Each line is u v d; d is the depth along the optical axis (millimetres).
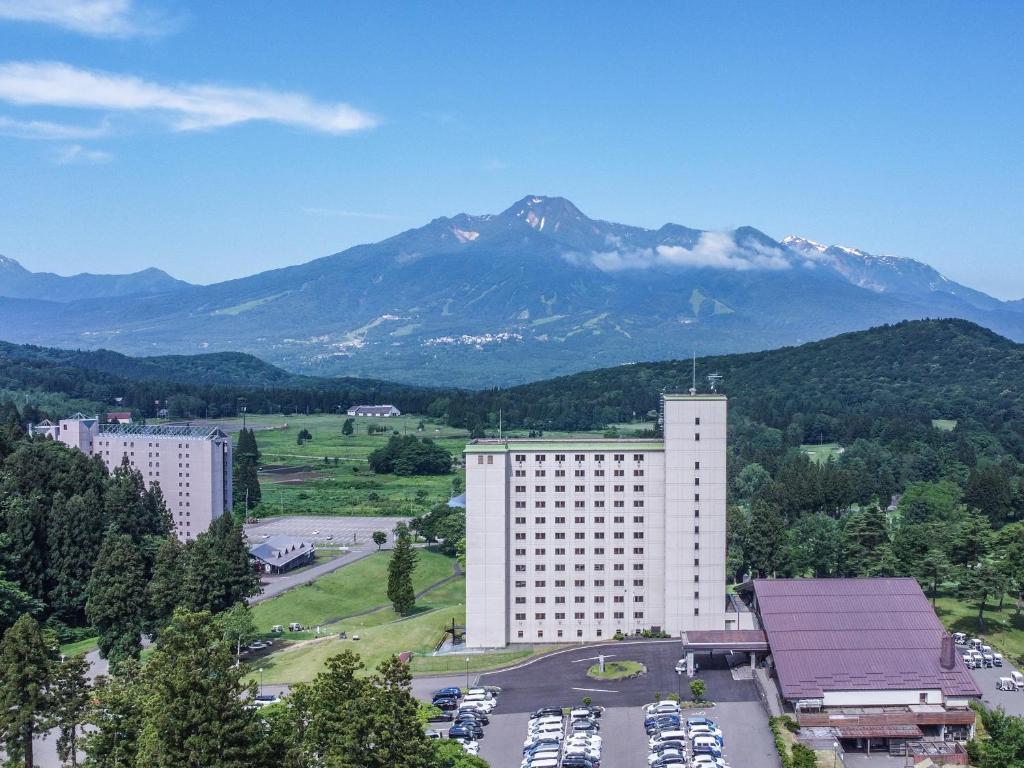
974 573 199750
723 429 194250
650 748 143000
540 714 155375
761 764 137500
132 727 119562
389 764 111188
